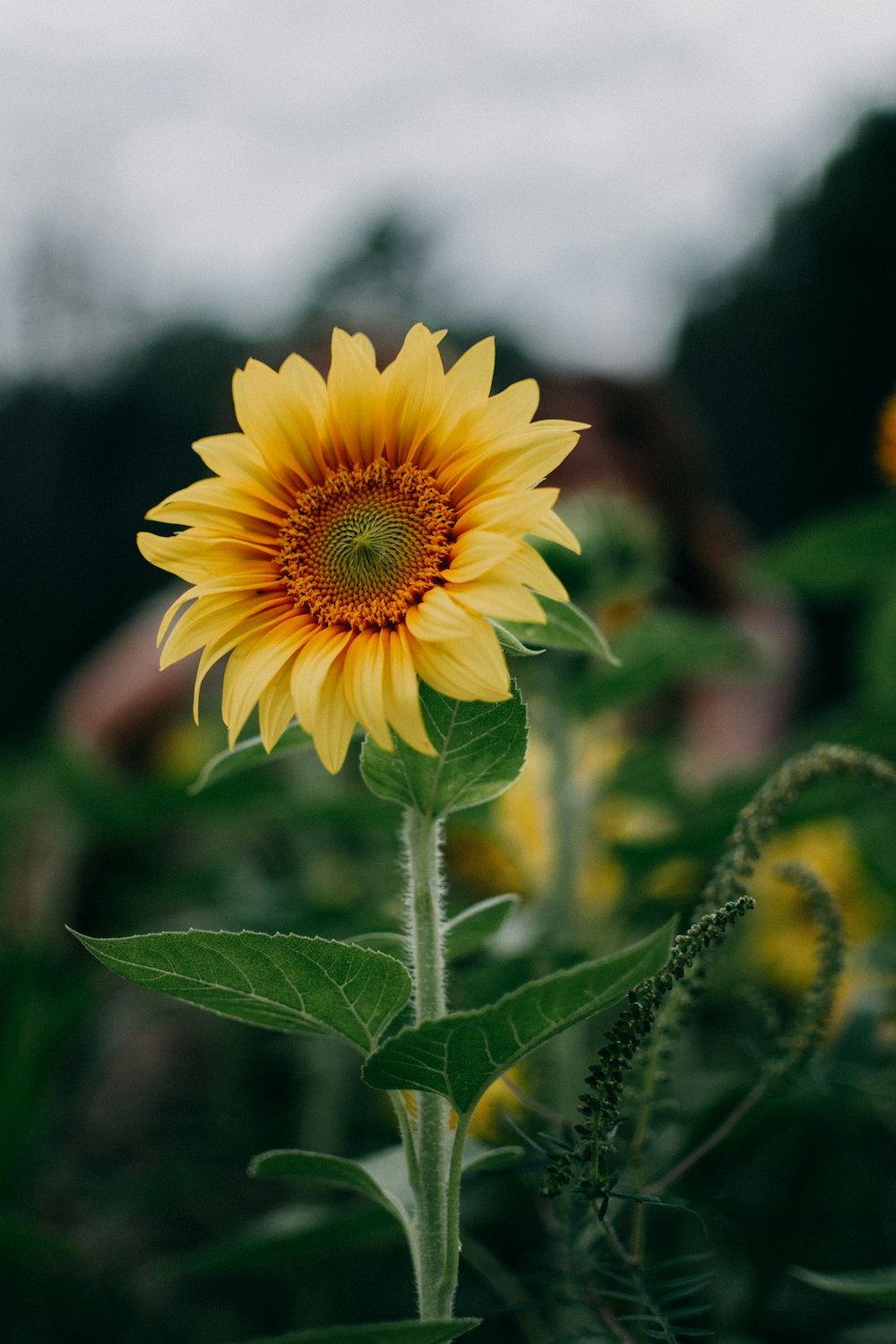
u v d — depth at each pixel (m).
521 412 0.54
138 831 1.16
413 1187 0.53
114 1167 1.16
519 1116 0.67
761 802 0.57
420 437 0.55
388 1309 1.02
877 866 1.01
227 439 0.56
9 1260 0.91
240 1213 1.15
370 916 0.83
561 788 0.90
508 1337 0.87
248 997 0.52
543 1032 0.49
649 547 1.01
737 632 0.94
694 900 0.77
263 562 0.55
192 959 0.50
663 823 1.03
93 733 1.69
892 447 1.09
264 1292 1.08
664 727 1.61
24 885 1.45
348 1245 0.68
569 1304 0.55
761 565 1.18
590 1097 0.51
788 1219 0.75
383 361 1.67
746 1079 0.64
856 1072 0.73
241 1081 1.35
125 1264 1.08
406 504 0.54
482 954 0.72
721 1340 0.76
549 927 0.85
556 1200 0.60
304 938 0.50
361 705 0.51
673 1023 0.56
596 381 1.92
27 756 2.00
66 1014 0.90
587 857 0.95
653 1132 0.62
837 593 1.25
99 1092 1.29
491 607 0.51
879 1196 0.91
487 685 0.50
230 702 0.53
